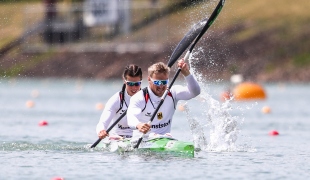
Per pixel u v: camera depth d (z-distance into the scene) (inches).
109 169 1587.1
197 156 1824.6
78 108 3919.8
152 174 1520.7
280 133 2541.8
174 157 1776.6
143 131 1763.0
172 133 2516.0
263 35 7573.8
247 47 7352.4
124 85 1900.8
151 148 1838.1
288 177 1508.4
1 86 6811.0
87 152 1894.7
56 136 2417.6
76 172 1550.2
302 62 7130.9
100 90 5944.9
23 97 5012.3
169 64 2081.7
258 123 2962.6
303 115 3393.2
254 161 1753.2
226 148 2017.7
